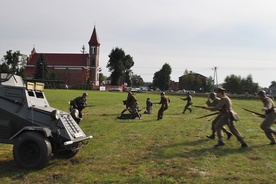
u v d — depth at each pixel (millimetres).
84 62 118375
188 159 8734
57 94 45344
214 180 6902
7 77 9109
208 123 17062
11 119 8180
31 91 8875
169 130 14195
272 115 10625
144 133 13266
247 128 15031
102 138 11984
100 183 6680
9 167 7879
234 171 7594
